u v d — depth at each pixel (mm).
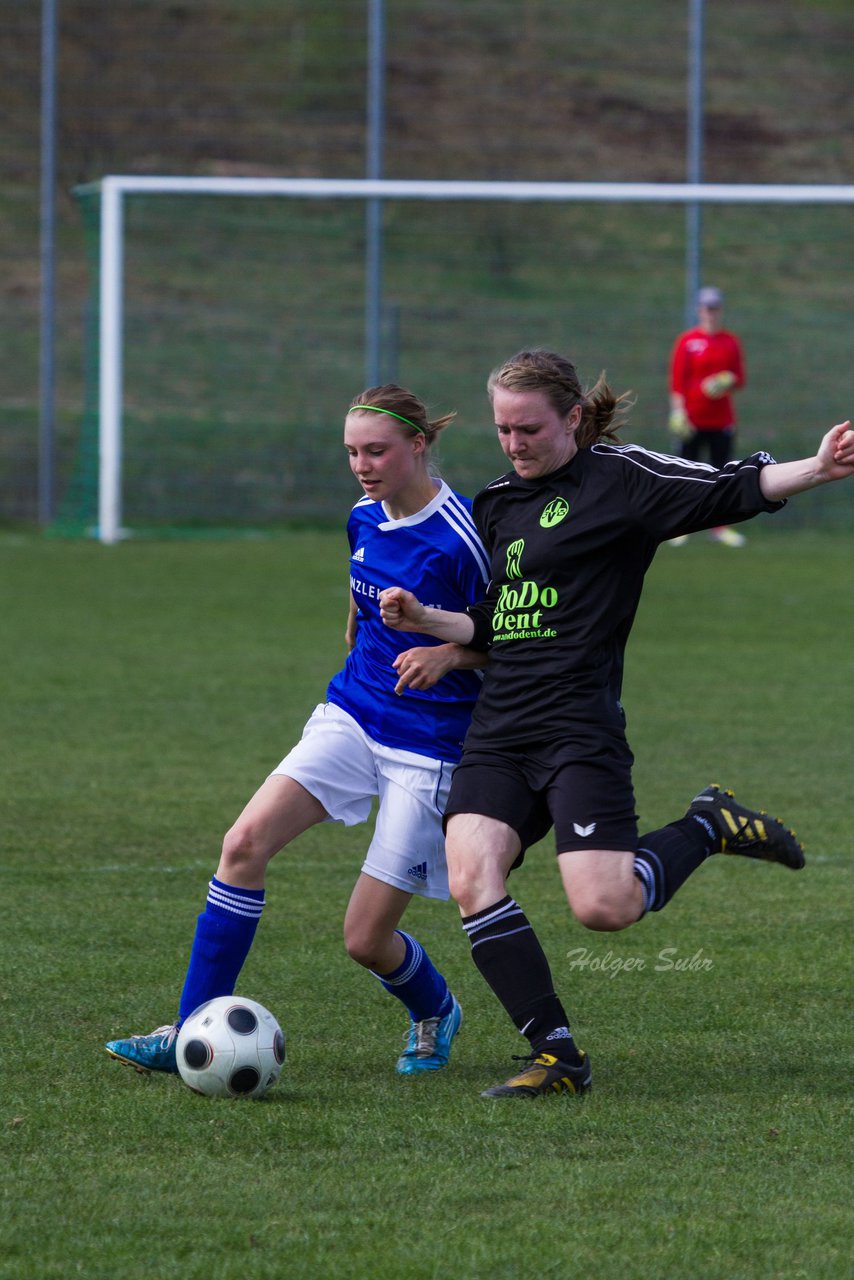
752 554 60094
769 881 21969
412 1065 14562
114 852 22812
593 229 91438
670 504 13766
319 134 90250
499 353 80062
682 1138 12641
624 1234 10820
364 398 14500
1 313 84250
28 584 50625
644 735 31000
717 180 93625
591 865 13461
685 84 97000
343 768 14594
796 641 41844
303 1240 10695
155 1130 12758
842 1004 16547
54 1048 14891
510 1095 13586
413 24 96438
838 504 68812
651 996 16844
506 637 14203
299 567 55375
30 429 73625
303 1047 15188
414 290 84500
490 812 13891
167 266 83625
